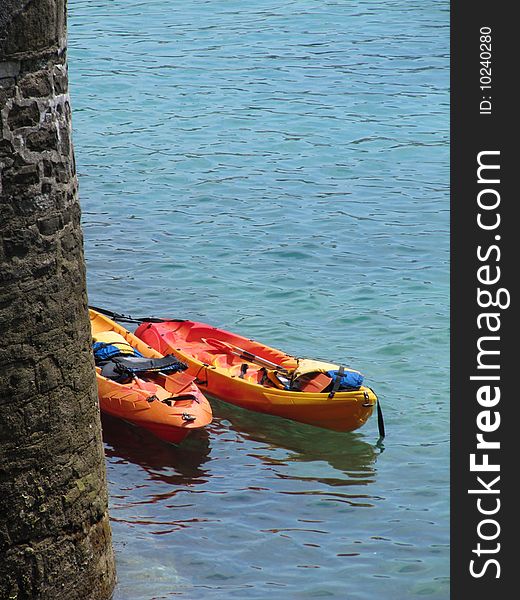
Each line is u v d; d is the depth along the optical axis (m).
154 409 13.43
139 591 10.11
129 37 38.34
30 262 8.24
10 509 8.43
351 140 27.48
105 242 20.72
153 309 17.81
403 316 17.52
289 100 30.80
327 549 11.18
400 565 10.92
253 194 23.66
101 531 9.41
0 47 7.82
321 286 18.80
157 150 26.64
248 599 10.17
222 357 15.55
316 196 23.55
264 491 12.45
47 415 8.55
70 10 43.03
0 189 7.96
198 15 41.81
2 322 8.11
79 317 8.85
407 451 13.44
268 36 38.28
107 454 13.21
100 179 24.50
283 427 14.14
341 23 40.16
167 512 11.86
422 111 29.83
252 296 18.41
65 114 8.56
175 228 21.56
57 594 8.88
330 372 14.18
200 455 13.31
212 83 32.62
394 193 23.80
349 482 12.67
